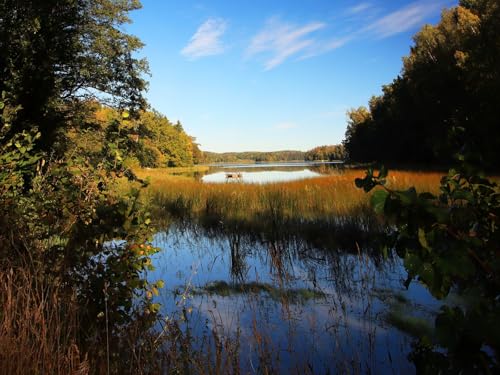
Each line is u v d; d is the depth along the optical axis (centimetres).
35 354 254
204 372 299
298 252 770
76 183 371
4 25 1279
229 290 568
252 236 935
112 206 338
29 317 269
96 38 1797
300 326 429
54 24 1548
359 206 1104
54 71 1616
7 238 354
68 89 1825
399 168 2955
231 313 475
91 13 1803
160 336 335
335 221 1020
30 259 330
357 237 828
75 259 336
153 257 814
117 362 292
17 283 310
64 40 1598
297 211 1185
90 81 1875
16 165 466
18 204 416
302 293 541
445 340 124
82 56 1792
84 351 288
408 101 4328
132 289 338
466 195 135
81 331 306
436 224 125
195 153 12638
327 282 587
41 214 363
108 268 336
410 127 4166
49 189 401
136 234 341
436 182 1300
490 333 114
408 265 132
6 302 291
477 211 146
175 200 1563
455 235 125
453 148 167
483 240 142
